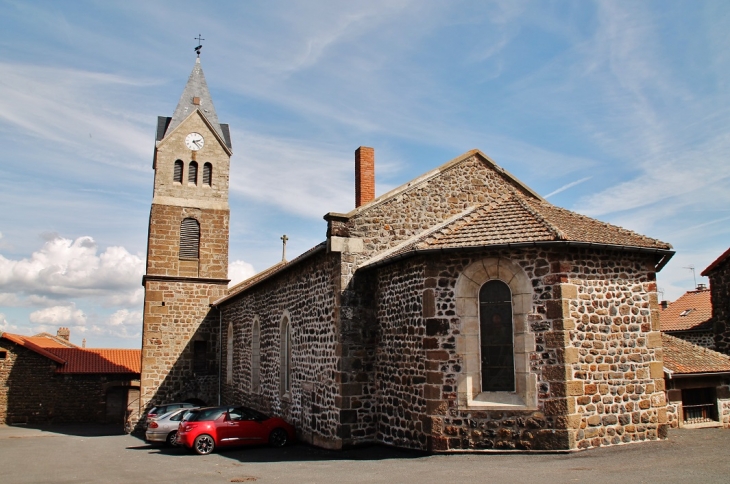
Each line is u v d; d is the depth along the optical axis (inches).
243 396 1021.8
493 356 541.0
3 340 1299.2
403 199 703.7
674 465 433.1
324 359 684.1
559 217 612.4
